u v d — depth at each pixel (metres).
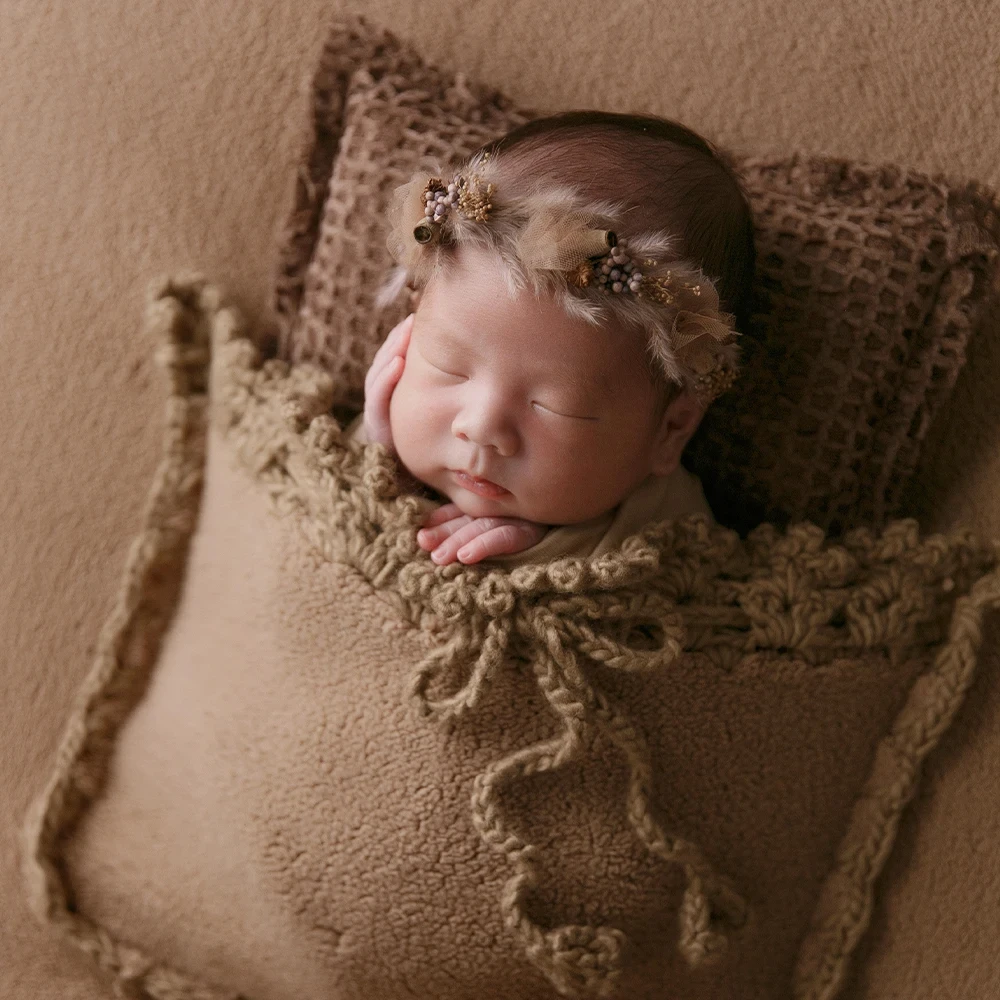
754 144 1.15
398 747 0.96
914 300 1.05
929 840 1.08
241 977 1.06
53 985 1.10
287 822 0.99
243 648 1.02
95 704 1.15
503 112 1.12
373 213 1.07
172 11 1.17
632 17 1.16
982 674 1.08
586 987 0.98
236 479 1.05
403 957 1.00
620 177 0.90
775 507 1.08
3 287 1.18
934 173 1.08
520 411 0.88
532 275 0.84
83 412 1.19
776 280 1.05
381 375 0.99
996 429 1.12
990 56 1.13
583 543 0.96
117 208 1.18
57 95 1.17
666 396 0.94
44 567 1.19
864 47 1.14
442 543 0.93
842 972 1.06
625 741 0.94
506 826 0.95
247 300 1.18
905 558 1.01
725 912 1.01
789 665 0.99
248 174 1.18
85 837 1.12
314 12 1.17
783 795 1.03
